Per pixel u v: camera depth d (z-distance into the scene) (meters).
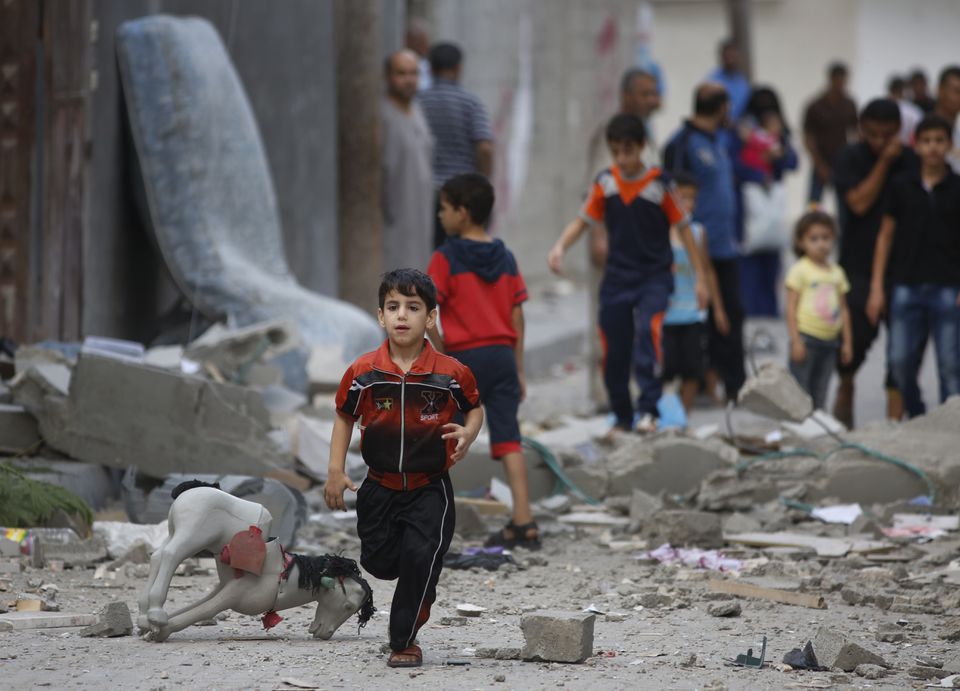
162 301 32.47
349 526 21.50
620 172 27.33
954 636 15.30
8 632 14.73
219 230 29.81
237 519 14.45
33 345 25.58
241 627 15.36
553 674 13.34
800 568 19.31
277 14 35.19
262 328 26.30
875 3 114.50
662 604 17.08
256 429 22.39
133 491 20.78
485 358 20.47
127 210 30.48
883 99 29.20
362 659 13.80
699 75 116.56
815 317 29.16
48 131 26.62
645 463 24.02
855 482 23.50
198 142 29.52
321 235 36.62
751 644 14.98
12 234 26.55
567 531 21.94
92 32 27.09
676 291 31.73
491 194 20.86
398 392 13.70
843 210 29.86
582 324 48.97
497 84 57.88
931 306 28.00
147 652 13.87
